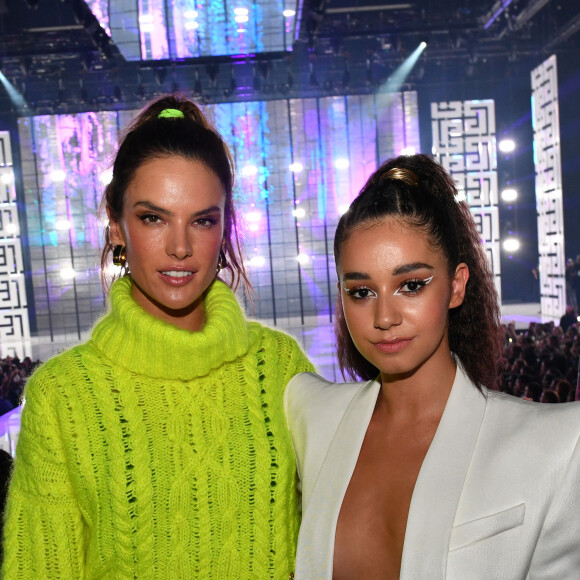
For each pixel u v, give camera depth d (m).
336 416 1.41
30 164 16.42
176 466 1.35
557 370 6.59
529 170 18.11
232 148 16.58
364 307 1.24
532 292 18.88
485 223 15.74
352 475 1.31
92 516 1.32
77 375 1.36
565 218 16.02
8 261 15.71
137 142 1.33
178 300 1.35
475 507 1.15
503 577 1.11
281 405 1.50
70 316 16.81
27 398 1.35
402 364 1.22
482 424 1.23
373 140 16.44
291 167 16.70
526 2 12.87
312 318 17.11
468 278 1.31
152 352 1.35
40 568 1.28
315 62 15.52
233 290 1.59
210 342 1.36
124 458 1.32
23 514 1.30
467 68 15.34
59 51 13.45
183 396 1.39
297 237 16.95
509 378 6.45
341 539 1.26
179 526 1.34
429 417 1.29
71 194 16.48
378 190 1.23
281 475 1.42
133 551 1.32
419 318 1.20
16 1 12.09
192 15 10.81
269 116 16.55
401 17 13.30
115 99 15.83
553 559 1.13
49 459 1.30
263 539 1.39
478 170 15.82
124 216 1.35
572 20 13.61
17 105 16.03
